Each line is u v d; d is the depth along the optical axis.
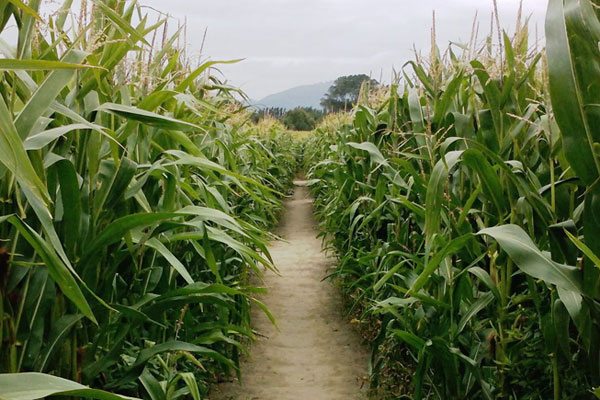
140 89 3.25
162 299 2.51
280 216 12.71
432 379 3.46
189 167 3.74
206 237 2.63
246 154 7.64
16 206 1.99
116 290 2.69
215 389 4.41
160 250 2.56
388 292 4.46
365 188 5.42
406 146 4.81
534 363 2.70
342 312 6.34
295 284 7.55
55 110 1.92
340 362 5.00
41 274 2.05
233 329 3.43
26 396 1.22
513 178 2.53
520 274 3.07
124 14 2.62
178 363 3.69
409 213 4.50
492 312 3.08
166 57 3.77
